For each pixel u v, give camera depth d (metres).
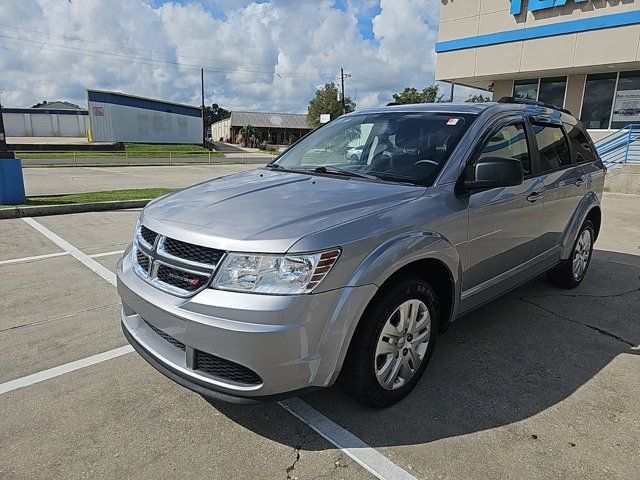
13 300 4.46
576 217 4.57
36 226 7.95
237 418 2.71
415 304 2.81
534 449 2.47
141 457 2.39
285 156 4.19
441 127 3.49
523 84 17.62
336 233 2.38
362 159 3.56
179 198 3.06
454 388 3.04
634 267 5.77
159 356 2.59
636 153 14.12
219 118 123.75
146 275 2.68
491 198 3.27
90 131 44.53
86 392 2.96
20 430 2.59
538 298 4.68
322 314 2.30
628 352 3.58
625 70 15.14
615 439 2.56
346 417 2.73
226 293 2.28
